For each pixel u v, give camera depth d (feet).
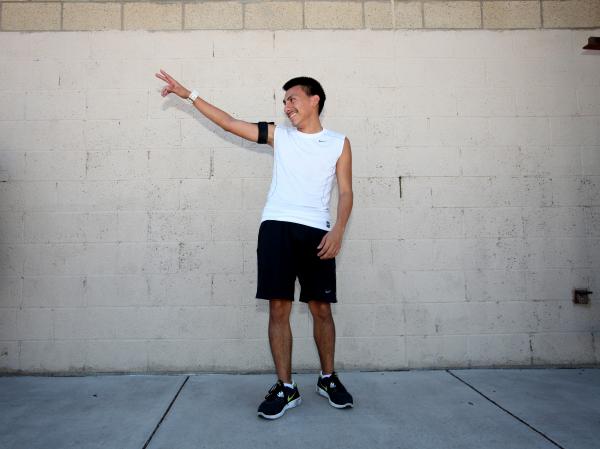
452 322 9.01
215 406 6.89
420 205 9.20
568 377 8.34
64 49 9.18
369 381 8.14
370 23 9.48
